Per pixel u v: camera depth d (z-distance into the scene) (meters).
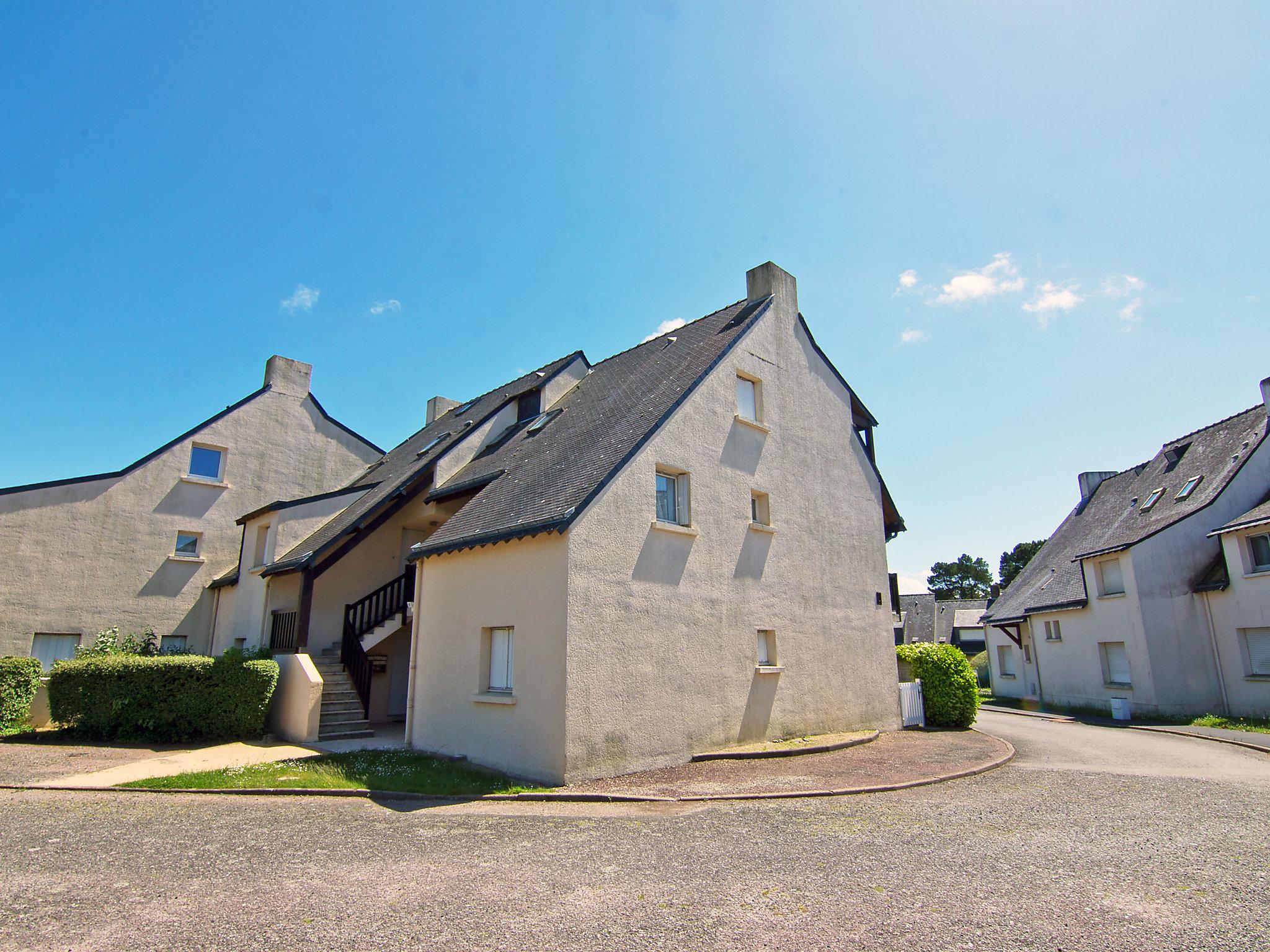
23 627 16.89
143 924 4.88
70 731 13.10
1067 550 29.62
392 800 8.70
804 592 14.70
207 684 13.23
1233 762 12.14
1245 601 19.59
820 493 15.91
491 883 5.68
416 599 13.15
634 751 10.57
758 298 16.28
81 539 18.08
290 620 15.49
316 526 17.80
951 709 17.19
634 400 14.26
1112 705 21.31
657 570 11.56
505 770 10.46
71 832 7.18
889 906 5.15
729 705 12.39
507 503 12.52
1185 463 25.36
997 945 4.49
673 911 5.09
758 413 14.84
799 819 7.79
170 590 19.41
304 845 6.75
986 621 32.75
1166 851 6.49
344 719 14.20
